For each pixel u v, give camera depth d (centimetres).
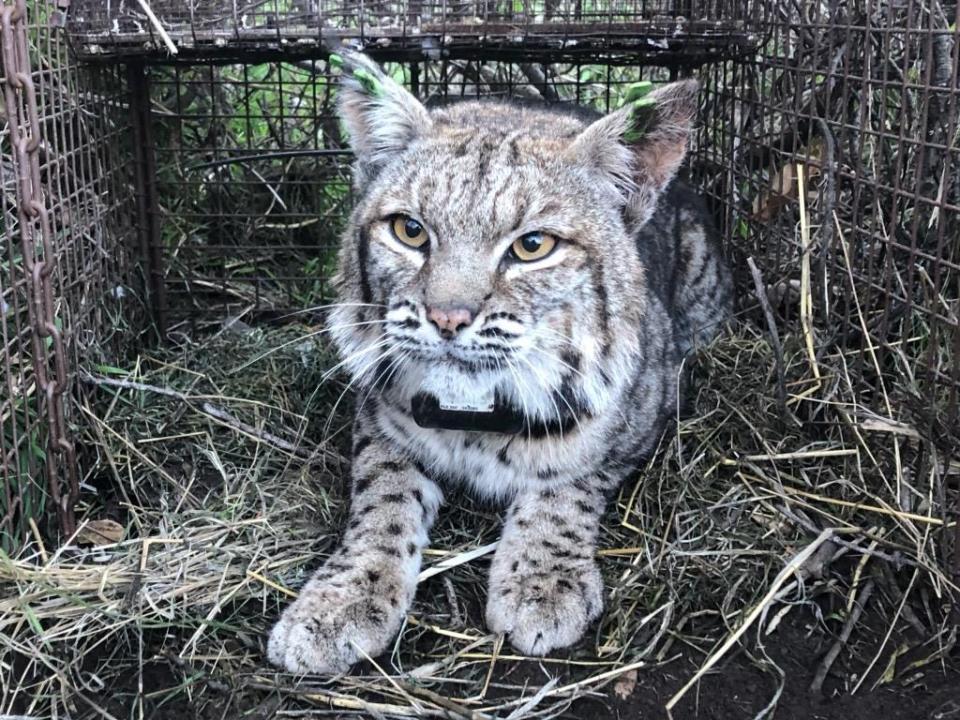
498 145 47
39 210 46
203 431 58
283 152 70
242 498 52
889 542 47
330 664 42
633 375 51
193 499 53
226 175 75
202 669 42
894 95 60
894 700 42
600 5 63
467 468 51
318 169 76
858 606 46
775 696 42
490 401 47
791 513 49
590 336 47
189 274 72
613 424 50
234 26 56
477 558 49
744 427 55
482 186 44
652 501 52
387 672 43
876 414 51
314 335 67
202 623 44
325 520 51
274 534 50
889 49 54
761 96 65
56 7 54
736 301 69
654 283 58
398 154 49
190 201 74
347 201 75
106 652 43
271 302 75
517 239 44
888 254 51
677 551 48
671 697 42
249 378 63
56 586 45
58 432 48
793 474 52
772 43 63
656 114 47
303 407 61
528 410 48
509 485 51
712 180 72
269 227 76
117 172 63
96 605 44
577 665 43
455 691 42
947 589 45
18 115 45
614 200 48
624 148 47
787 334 59
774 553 48
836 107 61
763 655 44
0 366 50
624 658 44
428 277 44
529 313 45
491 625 45
